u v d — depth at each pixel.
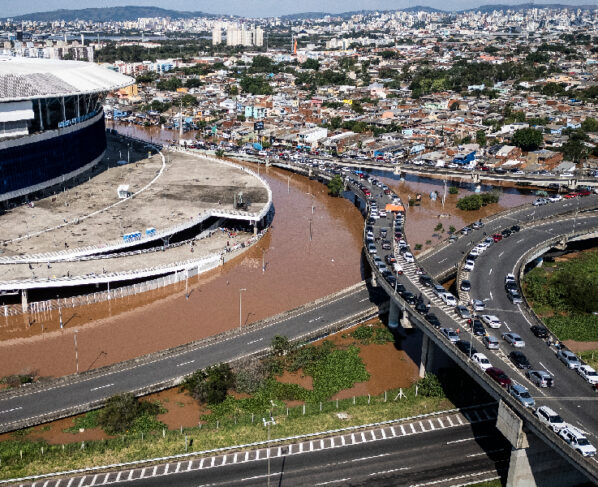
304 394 127.44
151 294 175.50
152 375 129.12
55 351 144.00
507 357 121.50
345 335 151.62
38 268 172.62
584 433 96.88
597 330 157.50
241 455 108.25
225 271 192.62
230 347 140.12
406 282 159.25
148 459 106.38
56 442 111.69
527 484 100.19
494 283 162.38
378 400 124.88
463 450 109.69
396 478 102.56
